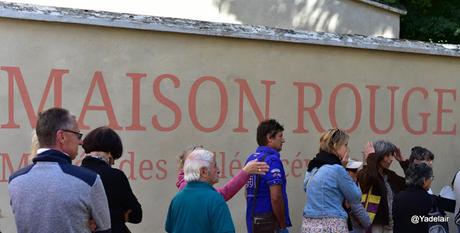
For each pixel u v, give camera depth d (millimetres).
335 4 11719
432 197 5387
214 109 6344
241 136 6477
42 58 5637
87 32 5793
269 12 10977
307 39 6719
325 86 6918
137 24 5926
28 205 3330
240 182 4844
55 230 3303
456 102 7730
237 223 6457
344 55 7020
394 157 6332
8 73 5520
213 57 6336
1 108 5496
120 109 5930
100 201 3439
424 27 13711
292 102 6738
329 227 5004
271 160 5398
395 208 5340
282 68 6684
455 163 7730
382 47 7141
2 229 5453
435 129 7602
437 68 7598
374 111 7203
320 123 6891
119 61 5922
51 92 5668
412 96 7445
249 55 6512
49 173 3361
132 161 5965
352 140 7066
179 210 4129
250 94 6520
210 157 4199
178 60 6172
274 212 5352
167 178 6117
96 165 4352
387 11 12195
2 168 5484
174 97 6156
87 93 5797
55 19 5613
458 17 13828
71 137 3498
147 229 6023
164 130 6109
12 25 5527
